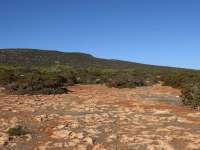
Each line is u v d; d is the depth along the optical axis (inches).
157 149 435.5
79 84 1413.6
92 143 463.5
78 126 561.3
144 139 480.4
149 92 1130.7
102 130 535.5
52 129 540.7
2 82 1177.4
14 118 620.7
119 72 2042.3
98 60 4156.0
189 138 486.6
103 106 784.3
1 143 459.5
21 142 471.2
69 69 2342.5
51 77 1285.7
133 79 1449.3
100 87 1309.1
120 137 493.7
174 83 1342.3
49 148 443.8
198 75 1540.4
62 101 865.5
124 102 853.8
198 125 579.2
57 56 3973.9
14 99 890.7
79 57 4153.5
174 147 444.8
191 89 811.4
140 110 726.5
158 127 559.2
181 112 706.8
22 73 1558.8
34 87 1051.3
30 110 714.2
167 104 828.0
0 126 554.6
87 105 797.2
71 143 463.2
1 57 3430.1
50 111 711.1
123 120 616.7
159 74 1899.6
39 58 3710.6
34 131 529.7
